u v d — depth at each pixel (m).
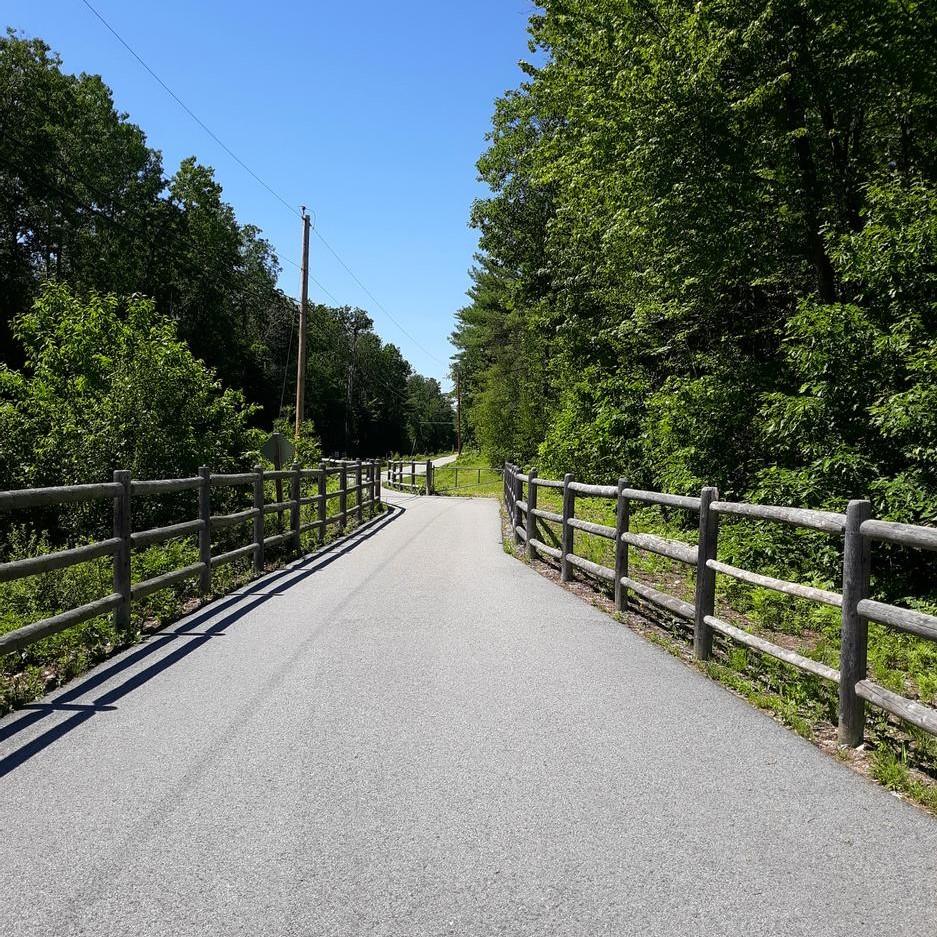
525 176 27.38
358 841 2.81
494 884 2.53
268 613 6.85
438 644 5.71
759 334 16.28
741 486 13.92
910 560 10.40
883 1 11.79
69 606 6.50
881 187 11.59
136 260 41.25
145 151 42.75
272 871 2.60
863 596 3.82
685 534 12.48
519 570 9.53
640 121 13.09
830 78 12.50
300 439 22.97
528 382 38.22
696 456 14.26
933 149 14.06
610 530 7.16
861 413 10.73
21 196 35.94
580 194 16.25
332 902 2.42
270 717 4.14
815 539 10.05
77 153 37.66
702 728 4.02
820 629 6.86
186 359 13.77
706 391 14.12
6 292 34.19
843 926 2.31
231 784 3.29
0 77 34.47
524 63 22.53
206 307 45.72
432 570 9.51
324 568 9.71
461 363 75.12
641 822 2.97
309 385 76.50
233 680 4.81
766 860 2.69
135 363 12.97
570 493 8.60
